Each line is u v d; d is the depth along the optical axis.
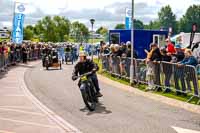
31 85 19.81
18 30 36.78
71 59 39.12
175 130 10.04
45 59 31.33
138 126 10.48
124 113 12.38
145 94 16.42
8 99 15.13
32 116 11.86
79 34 83.69
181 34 32.16
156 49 16.89
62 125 10.59
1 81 21.52
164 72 16.27
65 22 85.69
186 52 15.35
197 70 15.02
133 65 19.38
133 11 19.17
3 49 27.75
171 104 14.02
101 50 30.31
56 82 21.28
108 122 11.01
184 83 14.92
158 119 11.45
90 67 13.12
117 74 22.64
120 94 16.58
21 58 38.00
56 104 14.09
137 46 29.83
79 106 13.69
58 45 46.34
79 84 12.99
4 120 11.25
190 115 12.10
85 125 10.61
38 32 84.62
